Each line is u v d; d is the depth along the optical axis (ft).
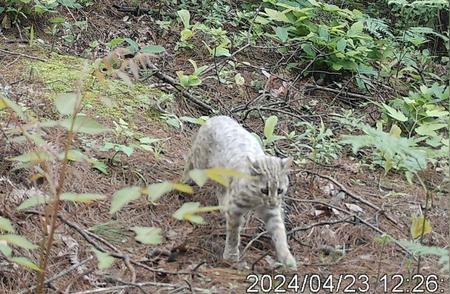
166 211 20.40
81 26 30.96
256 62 31.86
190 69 30.25
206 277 17.28
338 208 20.44
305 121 27.27
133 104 25.96
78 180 20.61
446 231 20.81
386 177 24.06
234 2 36.14
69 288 16.24
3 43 28.99
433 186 23.22
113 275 17.15
